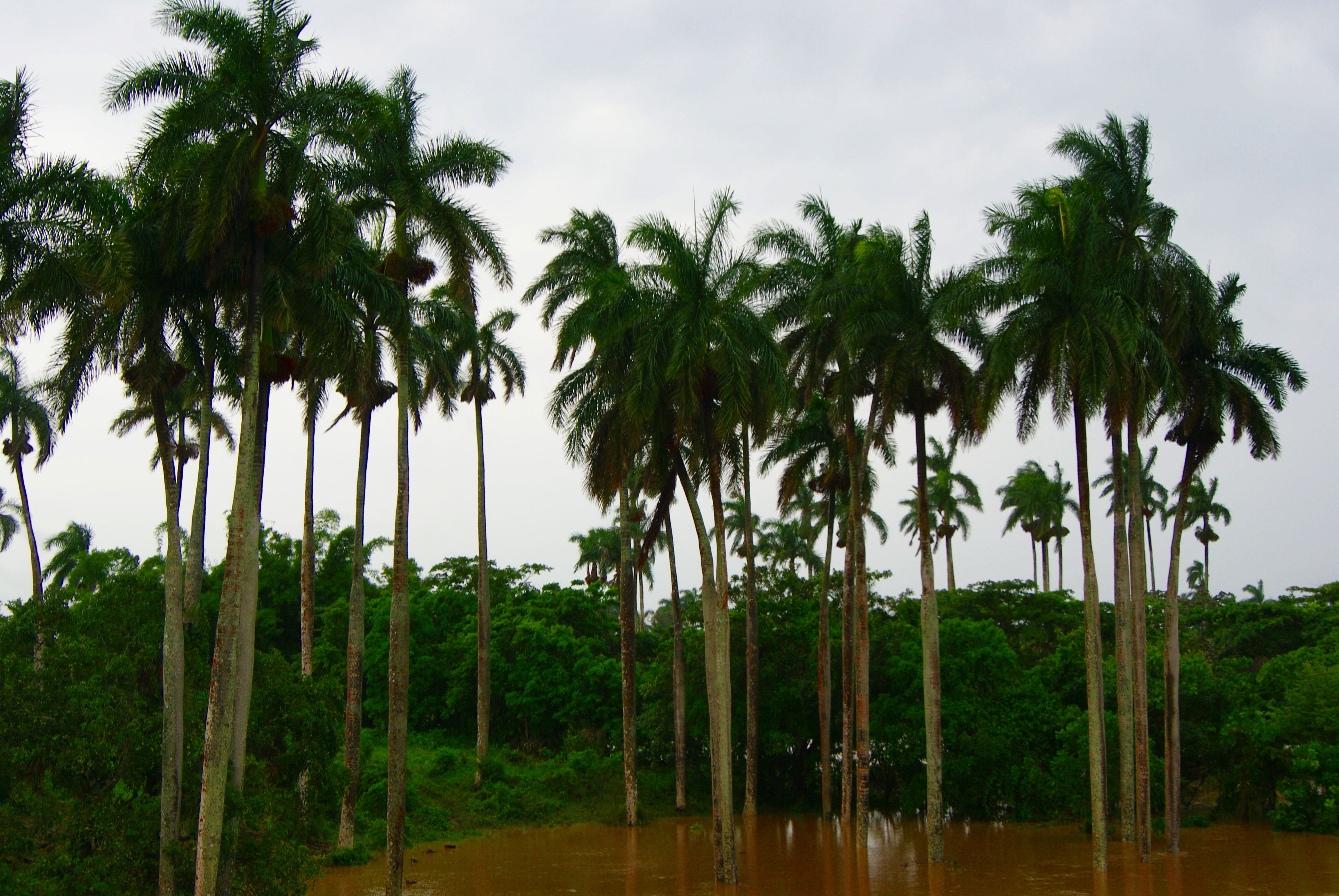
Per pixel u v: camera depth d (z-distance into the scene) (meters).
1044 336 30.16
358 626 33.44
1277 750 39.38
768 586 52.34
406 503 26.86
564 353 30.89
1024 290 29.17
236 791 19.48
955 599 62.00
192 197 20.12
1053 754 42.03
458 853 34.94
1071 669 44.44
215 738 18.45
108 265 18.09
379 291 24.33
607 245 40.78
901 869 30.36
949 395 31.97
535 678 51.50
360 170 23.25
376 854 33.72
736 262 27.67
